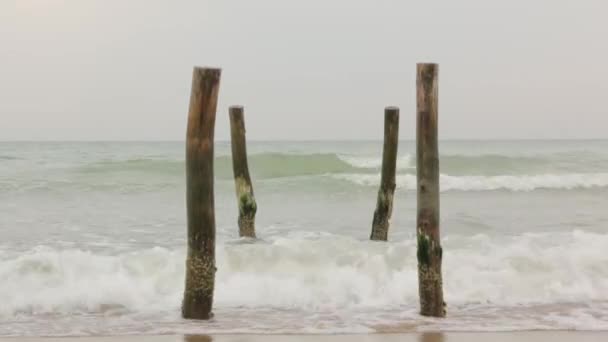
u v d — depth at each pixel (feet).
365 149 415.44
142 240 102.37
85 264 78.23
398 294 73.87
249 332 59.57
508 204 156.87
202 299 63.52
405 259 82.48
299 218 130.11
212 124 60.23
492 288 75.61
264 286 75.15
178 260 80.64
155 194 165.48
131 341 56.39
